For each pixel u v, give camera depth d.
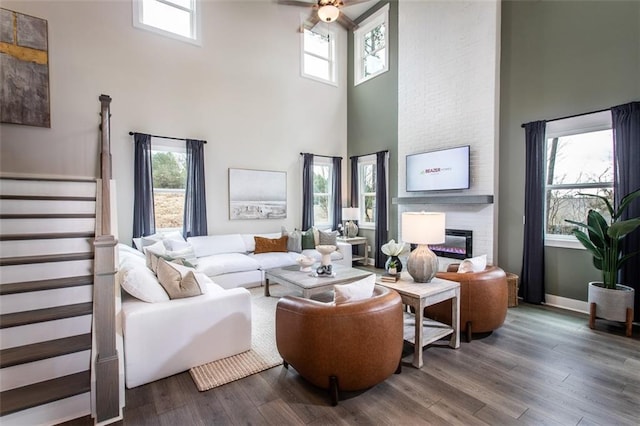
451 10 4.91
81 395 1.92
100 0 4.40
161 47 4.85
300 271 4.02
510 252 4.35
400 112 5.75
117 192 4.52
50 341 2.20
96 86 4.39
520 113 4.22
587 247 3.24
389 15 6.15
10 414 1.74
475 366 2.46
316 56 6.74
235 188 5.57
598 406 1.97
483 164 4.52
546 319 3.46
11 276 2.49
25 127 4.07
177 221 5.09
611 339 2.94
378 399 2.05
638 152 3.17
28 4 4.03
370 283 2.27
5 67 3.95
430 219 2.74
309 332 2.01
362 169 6.87
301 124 6.41
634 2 3.28
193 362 2.42
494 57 4.38
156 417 1.89
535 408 1.95
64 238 2.89
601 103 3.51
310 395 2.10
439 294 2.61
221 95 5.41
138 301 2.39
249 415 1.91
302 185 6.43
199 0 5.18
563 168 3.92
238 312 2.63
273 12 5.98
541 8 4.00
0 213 3.04
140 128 4.69
